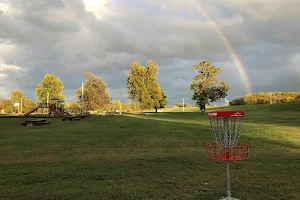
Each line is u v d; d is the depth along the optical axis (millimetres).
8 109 102250
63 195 5559
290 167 7957
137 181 6562
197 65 63719
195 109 128250
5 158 10188
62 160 9539
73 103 90000
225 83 64000
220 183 6340
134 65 76812
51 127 27016
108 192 5730
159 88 77438
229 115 4219
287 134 18062
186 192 5695
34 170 7816
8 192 5777
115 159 9625
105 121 36125
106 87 95125
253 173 7254
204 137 17297
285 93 120938
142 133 19766
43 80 83500
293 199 5238
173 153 11156
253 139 15953
